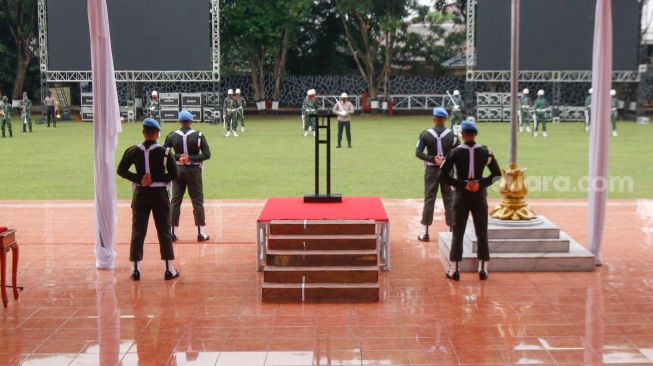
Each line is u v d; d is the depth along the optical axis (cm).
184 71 3161
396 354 598
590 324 668
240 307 727
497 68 3231
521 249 865
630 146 2211
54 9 3145
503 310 710
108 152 866
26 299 757
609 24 852
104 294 773
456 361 583
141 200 819
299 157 1958
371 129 2916
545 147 2184
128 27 3120
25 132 2764
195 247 986
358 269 756
